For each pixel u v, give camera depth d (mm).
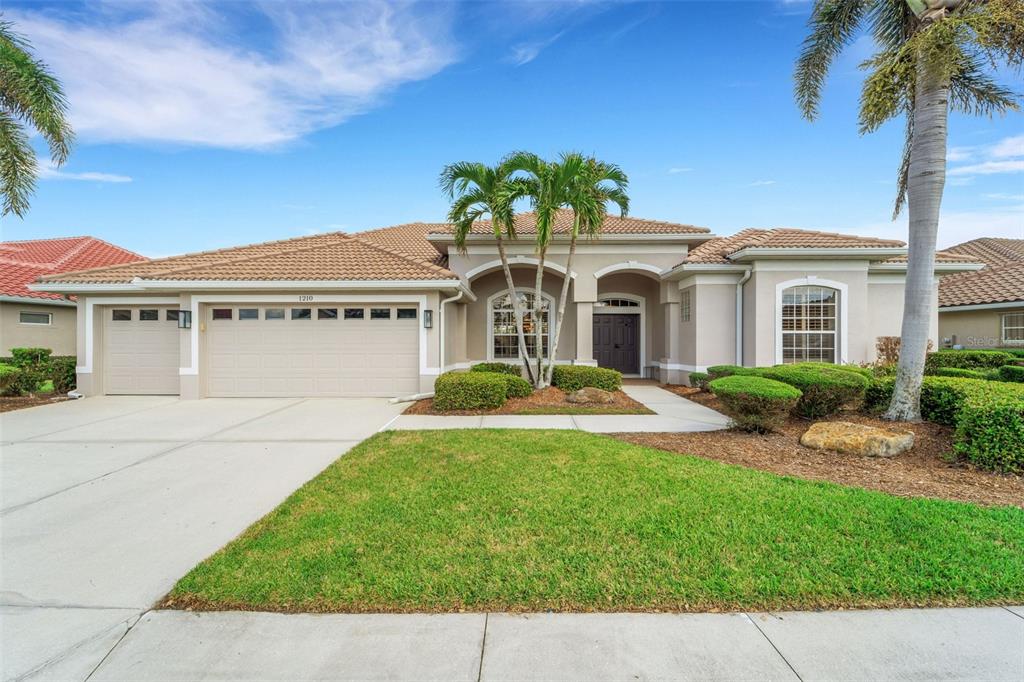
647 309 18125
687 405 11797
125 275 13461
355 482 5773
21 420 9984
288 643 2992
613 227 16109
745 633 3049
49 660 2875
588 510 4766
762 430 8062
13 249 22297
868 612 3248
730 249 15062
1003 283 18016
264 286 12164
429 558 3895
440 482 5688
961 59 7418
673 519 4520
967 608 3285
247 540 4305
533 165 11484
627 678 2688
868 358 13664
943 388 7648
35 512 5141
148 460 7082
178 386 13469
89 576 3822
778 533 4211
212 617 3266
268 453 7426
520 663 2803
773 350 13445
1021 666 2748
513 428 8820
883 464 6359
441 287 12359
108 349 13531
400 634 3062
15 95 11875
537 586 3492
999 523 4355
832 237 14227
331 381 12938
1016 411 5832
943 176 7828
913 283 7973
